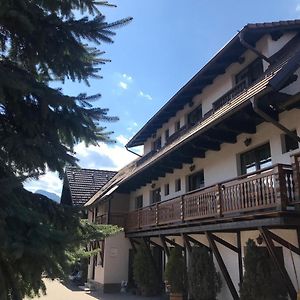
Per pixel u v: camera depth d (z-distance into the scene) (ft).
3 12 16.33
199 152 46.96
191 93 52.08
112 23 19.42
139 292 60.85
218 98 45.27
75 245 17.34
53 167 18.03
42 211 18.44
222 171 42.75
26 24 17.31
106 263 68.23
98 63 20.53
